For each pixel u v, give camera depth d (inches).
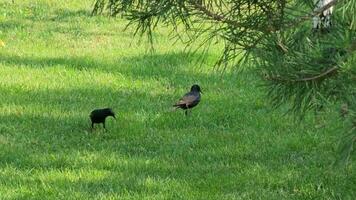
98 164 515.8
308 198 470.3
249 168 515.2
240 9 288.7
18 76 717.9
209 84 717.9
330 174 495.8
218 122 616.4
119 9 294.8
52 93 672.4
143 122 607.8
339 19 278.2
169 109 641.0
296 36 291.1
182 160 529.7
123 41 888.9
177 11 283.1
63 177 488.4
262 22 288.2
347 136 238.1
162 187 477.4
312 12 282.2
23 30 934.4
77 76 725.9
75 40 890.7
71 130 585.9
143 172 505.7
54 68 749.3
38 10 1057.5
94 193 464.8
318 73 276.4
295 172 507.8
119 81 719.1
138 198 457.7
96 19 1005.8
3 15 1014.4
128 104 652.7
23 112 619.8
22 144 552.7
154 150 552.1
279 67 283.1
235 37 290.5
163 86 713.0
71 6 1095.0
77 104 645.9
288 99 301.3
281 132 592.1
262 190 478.6
